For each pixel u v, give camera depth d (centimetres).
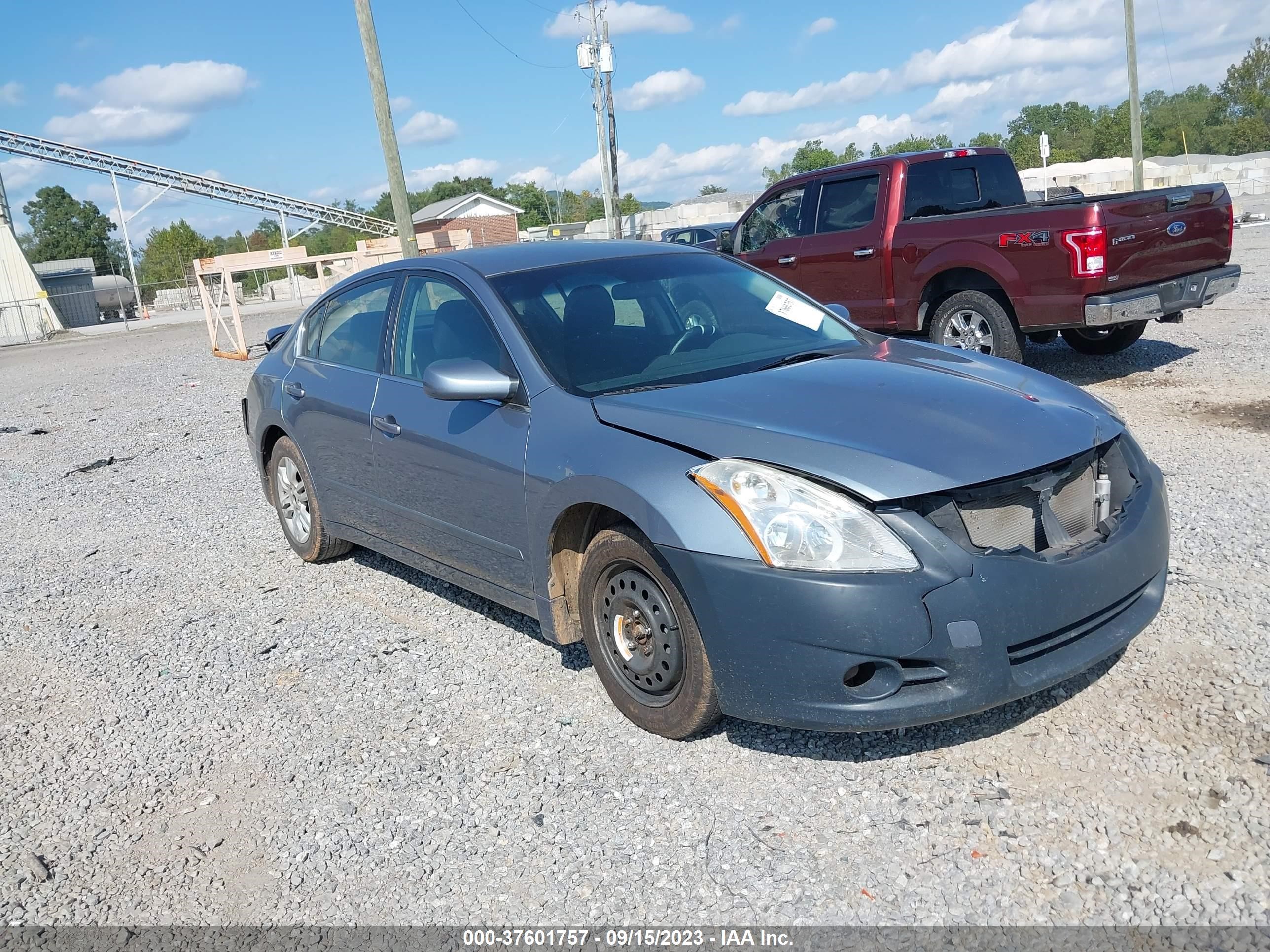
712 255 498
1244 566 442
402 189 1661
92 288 6456
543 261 459
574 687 402
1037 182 3862
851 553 294
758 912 266
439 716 392
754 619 302
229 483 835
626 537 344
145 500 809
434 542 453
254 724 404
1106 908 253
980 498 304
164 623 528
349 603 524
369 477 490
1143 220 798
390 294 497
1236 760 304
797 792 315
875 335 467
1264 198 4016
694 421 341
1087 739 323
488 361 417
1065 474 319
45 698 452
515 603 412
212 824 338
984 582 294
